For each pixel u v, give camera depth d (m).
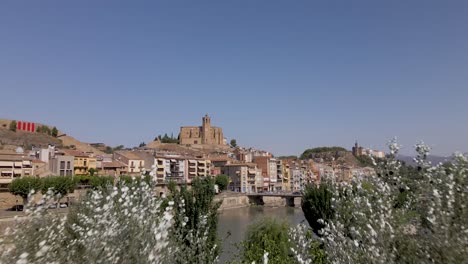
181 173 121.81
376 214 6.30
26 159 80.62
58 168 86.56
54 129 163.00
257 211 93.50
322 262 10.15
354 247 6.10
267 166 156.88
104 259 5.99
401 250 5.64
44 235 6.30
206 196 13.48
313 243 11.39
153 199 8.27
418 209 5.89
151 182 9.14
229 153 184.12
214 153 180.88
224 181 119.44
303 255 7.71
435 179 5.65
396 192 6.64
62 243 6.80
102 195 9.04
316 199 18.95
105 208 6.96
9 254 5.46
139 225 6.73
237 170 137.75
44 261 5.59
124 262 6.13
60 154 91.62
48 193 7.09
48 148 94.25
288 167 170.38
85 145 161.50
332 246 6.98
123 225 6.73
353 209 6.84
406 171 6.68
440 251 5.04
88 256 6.00
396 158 6.85
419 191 5.97
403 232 5.88
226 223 59.47
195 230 11.82
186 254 10.03
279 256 13.95
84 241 6.41
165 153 125.38
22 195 57.88
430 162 6.23
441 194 5.41
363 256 5.73
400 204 6.68
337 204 7.55
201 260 10.32
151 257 5.88
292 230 9.83
